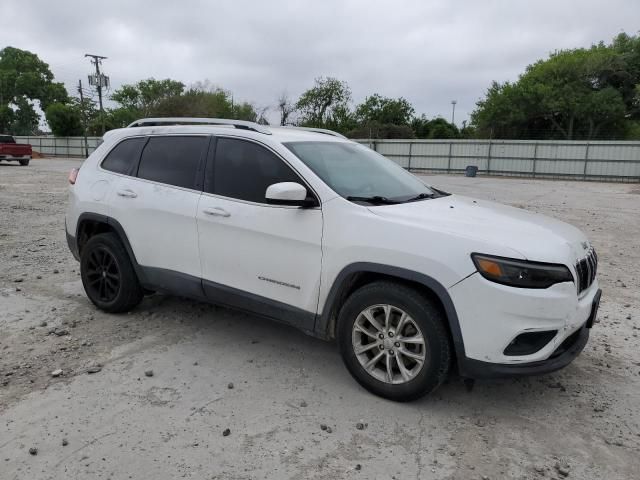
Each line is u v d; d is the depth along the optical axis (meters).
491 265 3.05
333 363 4.05
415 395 3.37
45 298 5.41
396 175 4.54
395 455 2.92
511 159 35.00
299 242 3.67
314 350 4.28
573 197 19.39
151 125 4.94
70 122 57.66
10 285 5.82
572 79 48.97
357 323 3.52
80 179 5.10
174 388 3.60
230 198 4.05
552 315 3.08
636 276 7.02
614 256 8.31
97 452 2.88
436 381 3.28
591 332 4.85
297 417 3.27
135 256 4.64
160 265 4.48
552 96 47.34
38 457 2.83
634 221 12.55
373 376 3.51
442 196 4.46
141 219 4.52
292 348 4.30
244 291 4.01
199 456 2.86
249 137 4.10
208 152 4.28
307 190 3.72
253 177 3.99
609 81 49.94
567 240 3.47
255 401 3.46
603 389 3.76
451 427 3.21
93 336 4.45
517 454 2.97
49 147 55.50
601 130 49.12
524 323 3.04
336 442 3.02
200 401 3.44
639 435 3.20
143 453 2.88
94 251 4.93
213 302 4.27
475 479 2.74
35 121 81.81
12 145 30.97
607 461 2.93
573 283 3.20
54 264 6.82
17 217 10.74
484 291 3.06
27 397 3.44
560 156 33.38
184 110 52.88
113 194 4.74
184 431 3.09
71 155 54.16
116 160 4.91
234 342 4.40
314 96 62.59
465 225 3.36
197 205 4.18
